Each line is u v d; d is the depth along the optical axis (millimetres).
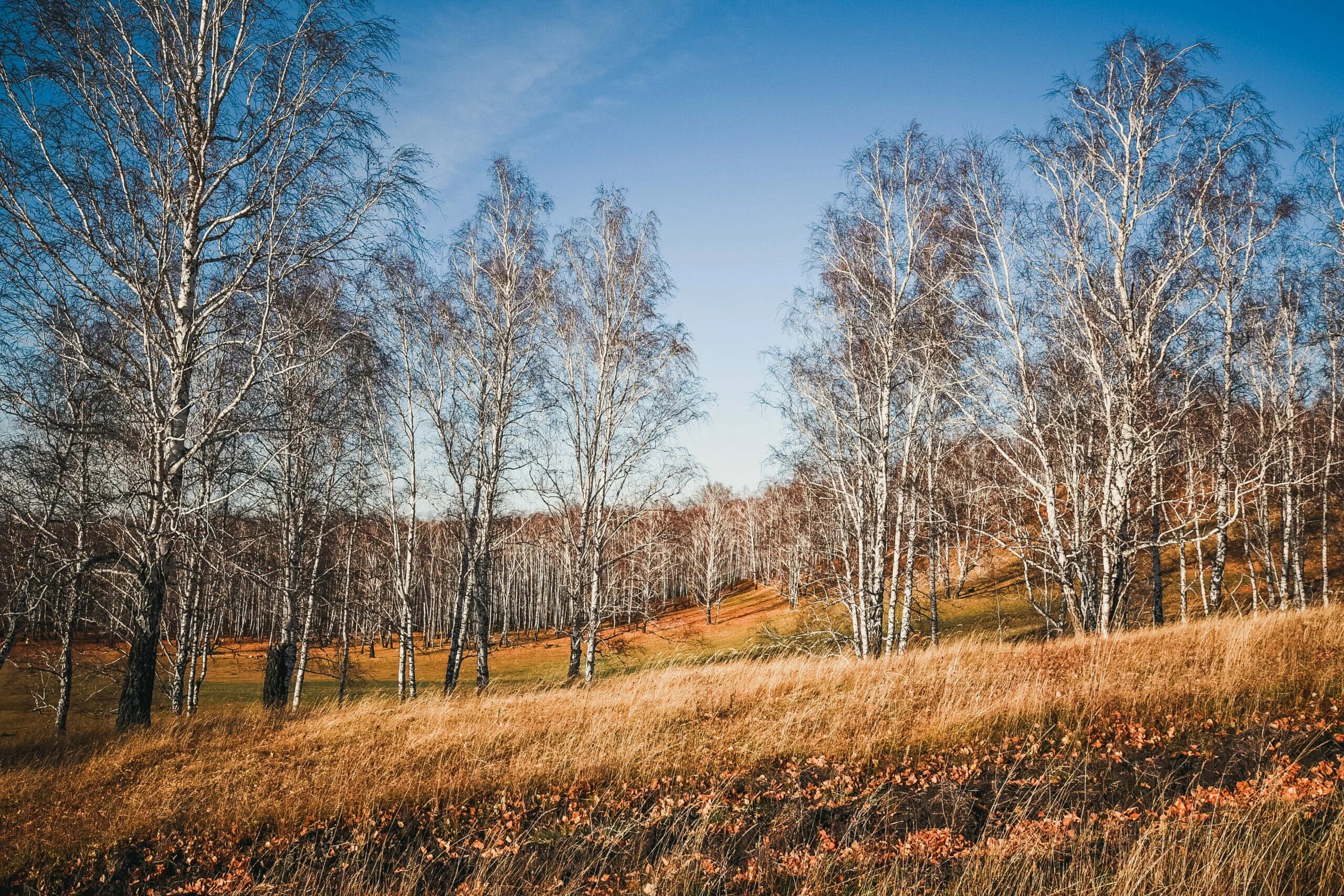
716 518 44656
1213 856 3766
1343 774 4910
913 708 8055
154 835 6188
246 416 11516
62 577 11180
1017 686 8102
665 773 7008
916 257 15211
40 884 5480
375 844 5898
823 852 4945
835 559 18844
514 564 51219
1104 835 4590
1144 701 7281
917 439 16938
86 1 8805
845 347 15930
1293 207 13773
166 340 9617
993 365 14062
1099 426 13695
